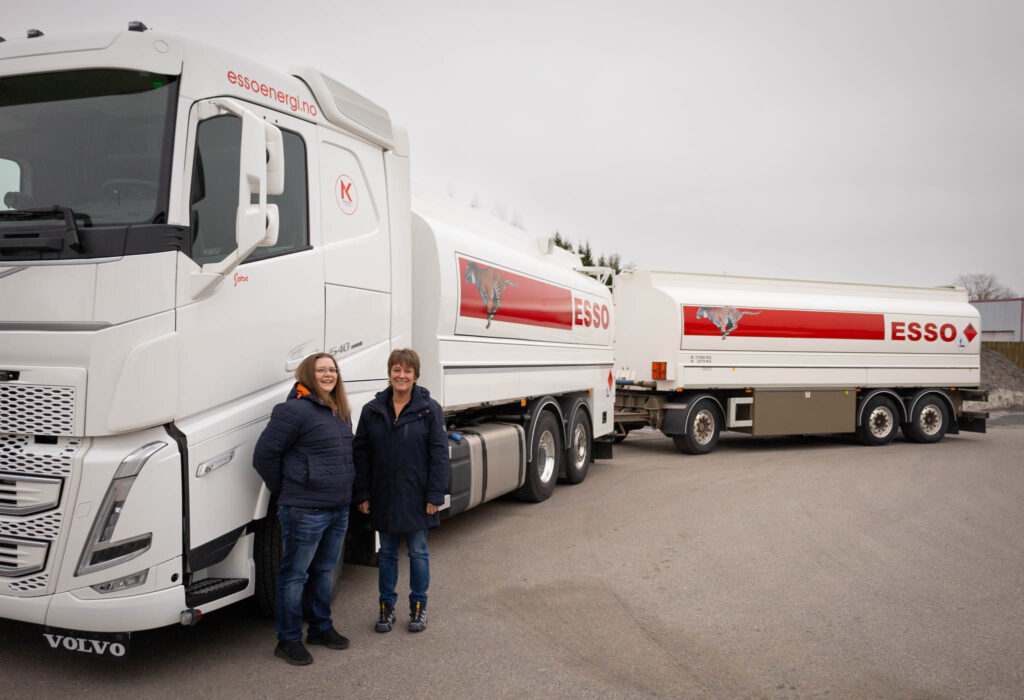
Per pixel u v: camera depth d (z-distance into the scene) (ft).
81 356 11.66
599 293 35.55
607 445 38.42
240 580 13.88
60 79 12.67
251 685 12.73
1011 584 19.11
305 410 13.41
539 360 28.32
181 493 12.36
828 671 13.61
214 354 12.90
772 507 28.66
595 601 17.53
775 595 18.08
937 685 13.03
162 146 12.17
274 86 14.40
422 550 15.43
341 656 14.10
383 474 15.05
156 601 12.05
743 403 47.24
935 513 27.86
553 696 12.50
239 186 12.39
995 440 56.70
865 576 19.72
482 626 15.80
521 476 27.02
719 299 46.11
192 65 12.59
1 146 12.73
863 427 51.67
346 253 16.25
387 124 18.12
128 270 11.78
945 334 54.49
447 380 21.08
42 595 11.91
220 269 12.65
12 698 12.07
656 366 45.06
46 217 11.96
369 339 17.08
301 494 13.37
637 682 13.08
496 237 27.27
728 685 12.99
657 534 24.18
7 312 11.97
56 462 11.84
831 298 50.96
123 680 12.84
